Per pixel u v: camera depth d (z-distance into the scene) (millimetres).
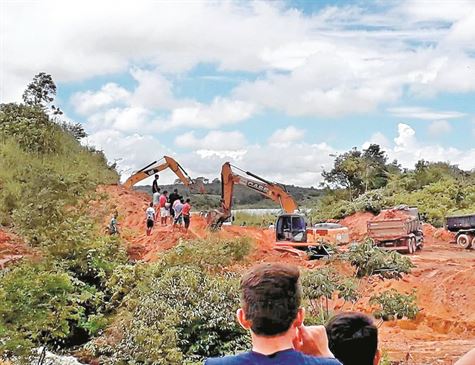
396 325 21797
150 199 40562
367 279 20109
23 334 13484
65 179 23078
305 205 59719
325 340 3283
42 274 14617
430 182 65125
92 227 22984
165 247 28688
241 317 3137
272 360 2996
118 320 17656
